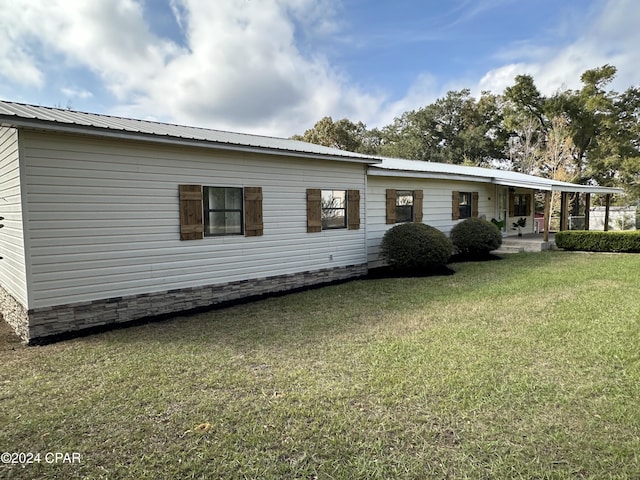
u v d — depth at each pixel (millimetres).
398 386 3193
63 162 4906
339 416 2748
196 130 8094
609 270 8602
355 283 8242
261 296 7059
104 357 4090
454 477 2107
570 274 8258
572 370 3439
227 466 2232
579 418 2660
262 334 4773
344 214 8766
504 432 2521
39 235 4762
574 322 4844
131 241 5555
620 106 26719
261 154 7020
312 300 6676
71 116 5707
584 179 26250
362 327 4969
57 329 4941
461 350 4008
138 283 5648
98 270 5266
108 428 2656
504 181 12742
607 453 2275
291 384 3295
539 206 25312
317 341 4441
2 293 6355
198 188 6215
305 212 7871
